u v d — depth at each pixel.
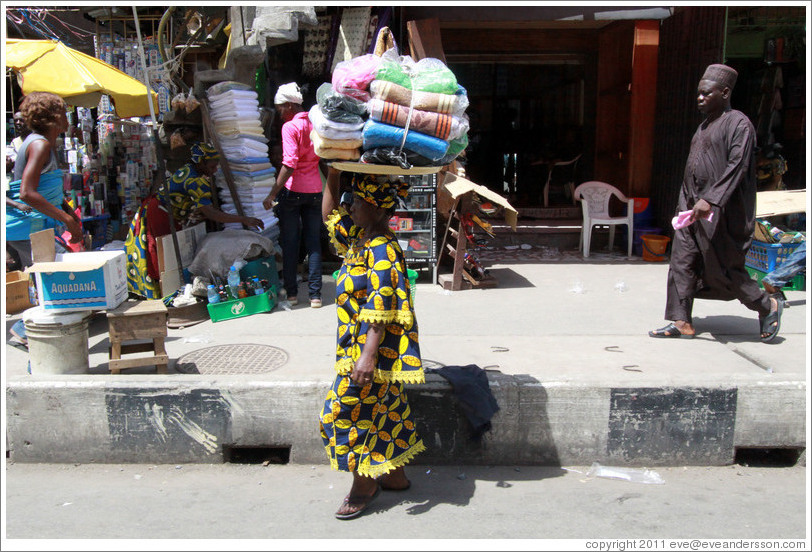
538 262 7.75
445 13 7.71
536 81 11.19
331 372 4.07
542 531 2.95
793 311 5.57
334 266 7.31
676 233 4.75
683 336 4.82
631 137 8.51
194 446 3.67
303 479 3.52
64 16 10.02
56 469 3.62
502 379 3.64
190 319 5.27
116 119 9.05
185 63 9.20
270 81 8.00
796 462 3.75
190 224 5.88
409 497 3.29
